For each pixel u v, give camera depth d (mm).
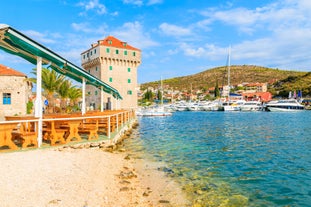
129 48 62781
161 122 40438
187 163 11375
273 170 10375
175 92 190875
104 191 6680
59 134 10539
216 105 91062
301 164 11414
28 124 9953
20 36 7980
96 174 7961
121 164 10180
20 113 34156
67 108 38188
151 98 141125
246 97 130000
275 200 7176
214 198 7195
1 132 8523
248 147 15945
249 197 7348
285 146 16453
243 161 11922
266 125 33781
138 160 11672
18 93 34219
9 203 4875
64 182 6543
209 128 29500
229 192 7723
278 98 125750
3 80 33312
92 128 12273
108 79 60094
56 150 9766
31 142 9406
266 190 7969
